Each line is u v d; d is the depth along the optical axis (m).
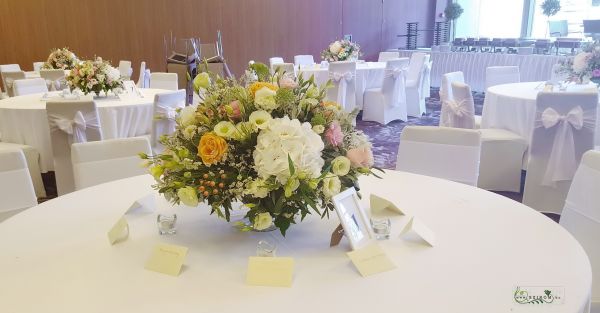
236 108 1.23
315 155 1.17
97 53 8.24
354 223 1.26
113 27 8.27
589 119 2.90
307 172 1.16
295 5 9.81
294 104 1.27
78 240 1.35
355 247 1.21
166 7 8.62
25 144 3.74
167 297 1.05
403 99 6.59
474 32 11.19
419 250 1.25
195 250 1.28
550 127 2.97
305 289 1.07
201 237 1.36
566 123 2.92
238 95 1.26
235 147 1.22
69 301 1.04
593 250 1.62
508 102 3.72
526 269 1.14
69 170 3.41
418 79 6.89
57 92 4.68
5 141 3.84
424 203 1.60
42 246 1.32
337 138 1.27
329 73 6.05
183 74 7.54
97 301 1.04
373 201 1.53
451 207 1.56
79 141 3.34
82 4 7.99
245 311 0.99
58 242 1.34
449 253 1.23
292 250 1.27
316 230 1.39
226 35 9.25
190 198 1.20
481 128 4.12
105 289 1.09
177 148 1.27
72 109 3.29
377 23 10.91
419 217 1.48
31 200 1.94
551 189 3.13
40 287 1.10
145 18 8.48
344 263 1.19
